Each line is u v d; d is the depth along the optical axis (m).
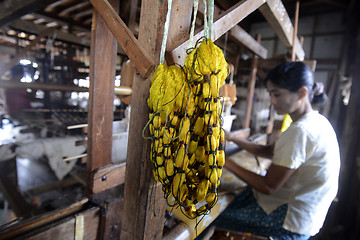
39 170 3.02
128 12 1.54
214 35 0.76
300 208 1.14
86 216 0.93
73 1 3.08
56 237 0.82
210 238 1.21
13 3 1.67
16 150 2.08
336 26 5.12
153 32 0.64
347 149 4.25
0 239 0.71
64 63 4.27
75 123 2.50
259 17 3.14
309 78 1.18
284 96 1.23
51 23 4.57
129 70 1.49
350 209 4.17
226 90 1.92
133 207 0.79
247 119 2.69
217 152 0.57
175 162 0.55
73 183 2.82
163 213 0.85
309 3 4.84
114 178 1.20
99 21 1.05
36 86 2.05
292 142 1.10
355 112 4.20
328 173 1.10
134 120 0.74
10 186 2.21
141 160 0.73
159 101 0.55
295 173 1.20
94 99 1.09
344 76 4.94
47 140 2.17
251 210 1.34
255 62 2.52
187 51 0.60
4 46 4.16
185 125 0.55
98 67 1.09
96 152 1.14
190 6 0.73
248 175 1.22
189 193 0.60
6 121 2.89
